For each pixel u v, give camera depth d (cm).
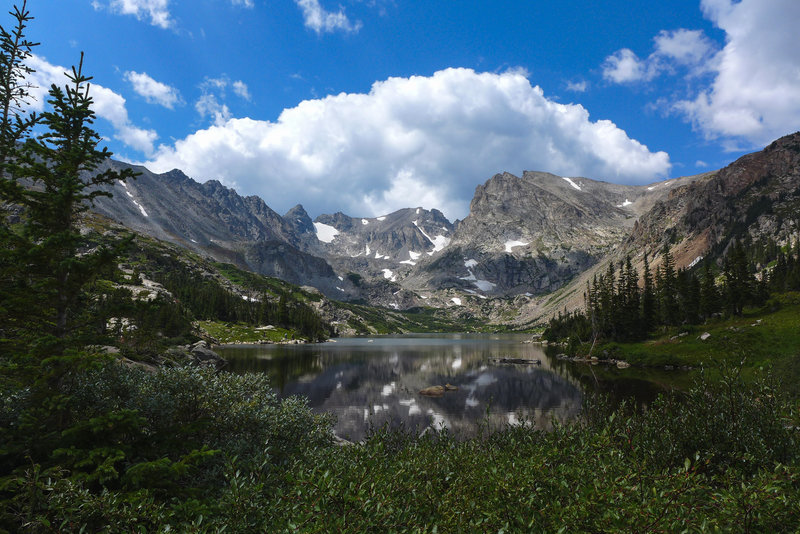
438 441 1509
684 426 1020
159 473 925
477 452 1260
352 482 769
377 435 1399
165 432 1105
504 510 707
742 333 7969
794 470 624
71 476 845
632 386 6116
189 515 793
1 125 1645
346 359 11069
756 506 573
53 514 765
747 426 953
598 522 599
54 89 1129
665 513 589
